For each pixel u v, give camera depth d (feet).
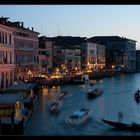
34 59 296.30
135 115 137.80
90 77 392.47
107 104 177.17
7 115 91.56
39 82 265.95
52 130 100.89
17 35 252.62
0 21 207.51
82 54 449.06
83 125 109.29
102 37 590.14
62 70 360.28
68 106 163.43
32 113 131.23
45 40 333.62
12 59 216.74
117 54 557.33
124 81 376.27
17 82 228.22
